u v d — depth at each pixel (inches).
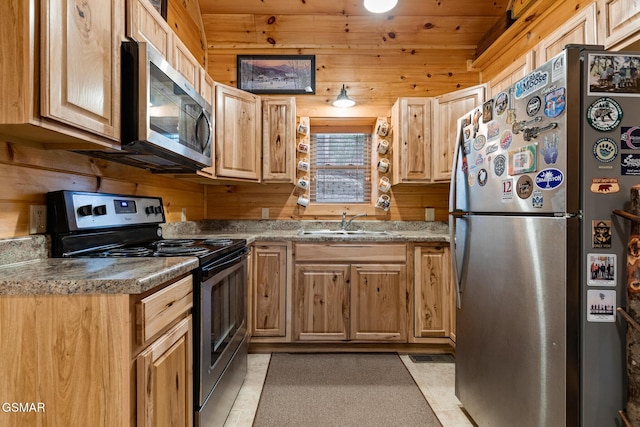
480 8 114.8
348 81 121.6
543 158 46.4
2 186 45.6
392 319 98.9
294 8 115.1
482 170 60.7
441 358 96.5
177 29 99.3
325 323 98.7
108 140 50.4
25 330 35.3
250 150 105.1
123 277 36.2
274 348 100.6
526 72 85.7
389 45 121.3
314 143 127.3
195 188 113.4
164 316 42.1
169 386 43.7
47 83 38.0
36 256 49.2
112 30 49.4
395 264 99.0
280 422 66.0
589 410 42.9
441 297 99.1
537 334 47.4
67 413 35.3
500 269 55.4
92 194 60.1
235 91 100.4
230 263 65.1
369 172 127.6
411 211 121.6
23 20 36.7
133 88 52.3
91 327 35.2
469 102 103.3
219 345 61.6
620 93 42.8
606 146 42.8
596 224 42.7
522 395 50.2
